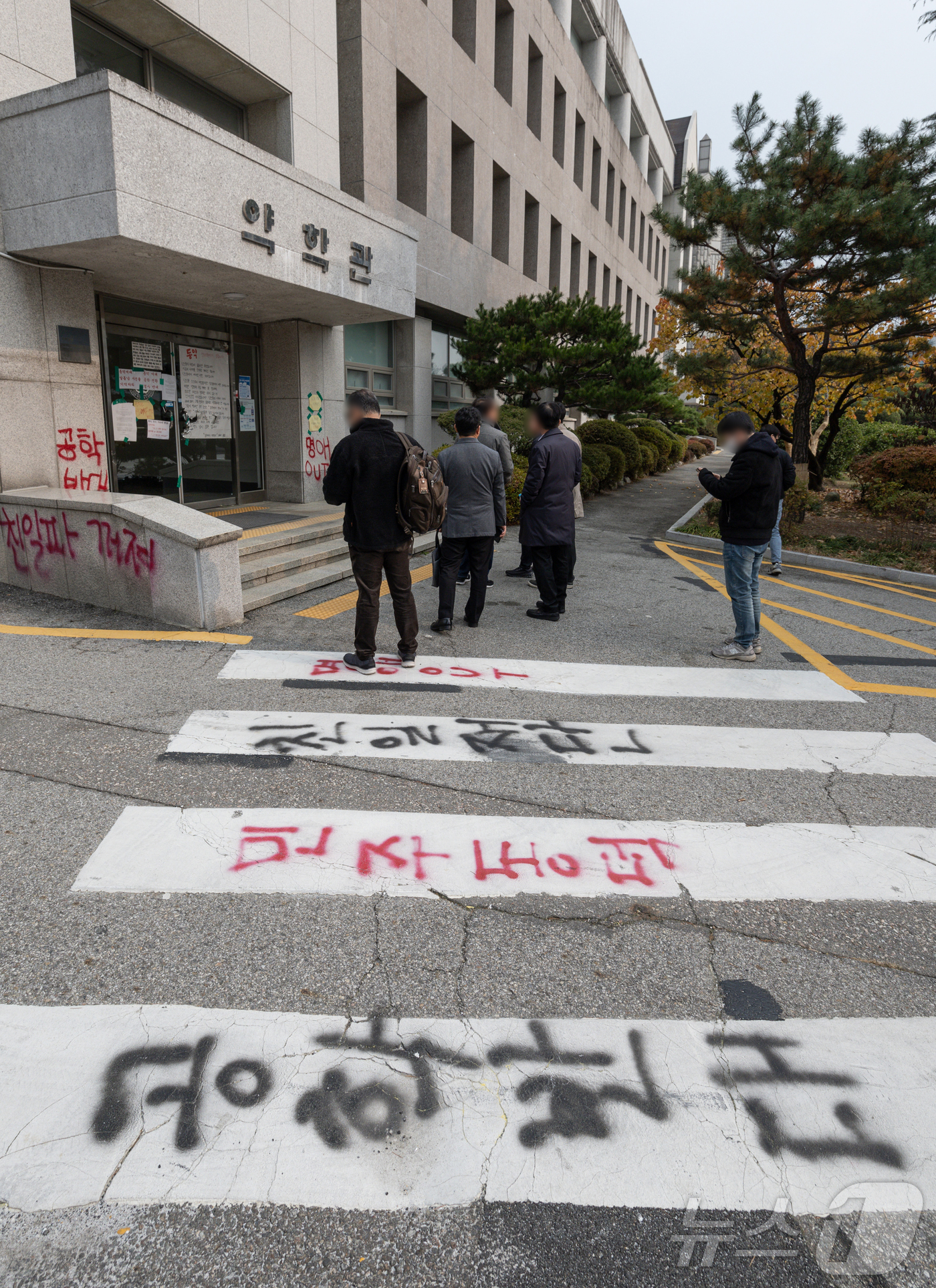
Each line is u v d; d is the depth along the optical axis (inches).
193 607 239.8
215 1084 81.6
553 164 863.7
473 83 639.1
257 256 309.6
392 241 406.3
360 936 106.0
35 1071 82.0
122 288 332.5
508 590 323.3
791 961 105.2
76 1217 68.1
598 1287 64.8
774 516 230.4
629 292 1366.9
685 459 1325.0
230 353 419.2
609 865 125.5
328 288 355.6
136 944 102.0
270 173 313.6
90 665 206.2
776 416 789.2
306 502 453.7
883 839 137.2
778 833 137.6
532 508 263.1
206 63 367.9
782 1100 82.8
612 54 1102.4
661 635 265.9
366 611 205.0
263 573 288.4
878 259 458.9
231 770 150.7
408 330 592.7
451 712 186.1
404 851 126.5
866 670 238.4
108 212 248.2
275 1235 67.6
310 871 119.9
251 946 102.8
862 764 168.4
